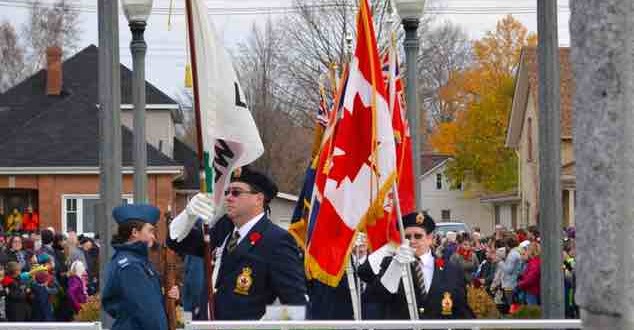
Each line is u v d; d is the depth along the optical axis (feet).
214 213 28.17
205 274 26.66
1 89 269.03
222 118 27.78
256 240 27.37
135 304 26.03
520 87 178.70
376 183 29.94
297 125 217.77
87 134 145.79
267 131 215.10
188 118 249.75
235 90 27.94
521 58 177.58
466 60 274.16
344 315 32.65
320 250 29.94
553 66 36.76
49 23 273.13
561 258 36.96
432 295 31.48
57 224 141.79
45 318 59.88
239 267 27.35
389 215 30.78
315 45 184.55
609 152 9.95
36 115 156.76
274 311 26.37
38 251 68.28
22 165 141.38
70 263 70.54
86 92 154.30
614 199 9.93
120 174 41.45
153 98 163.84
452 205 288.10
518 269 71.92
